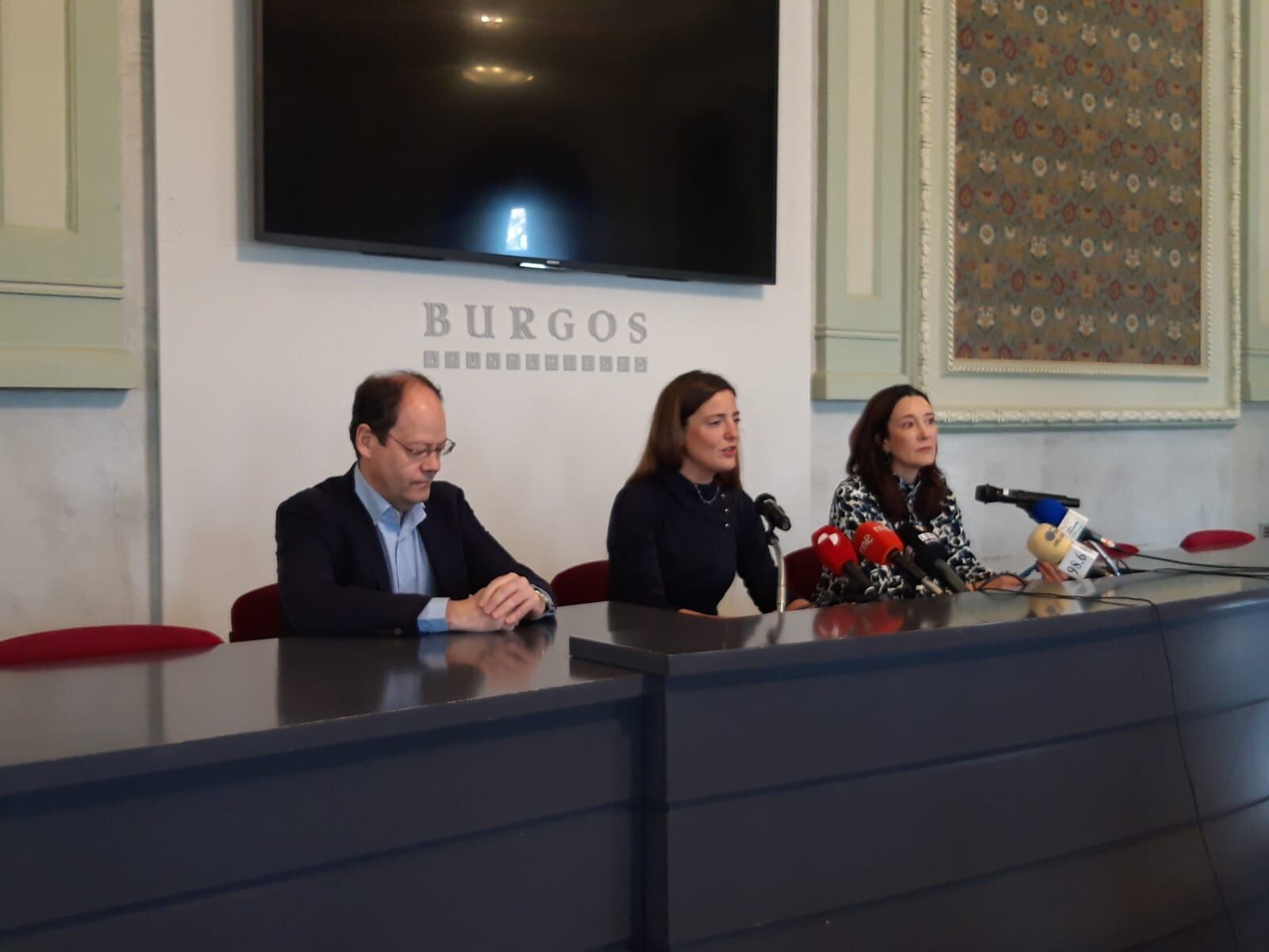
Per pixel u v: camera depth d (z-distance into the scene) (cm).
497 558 241
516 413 357
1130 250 510
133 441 304
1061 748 194
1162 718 209
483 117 345
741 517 299
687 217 386
